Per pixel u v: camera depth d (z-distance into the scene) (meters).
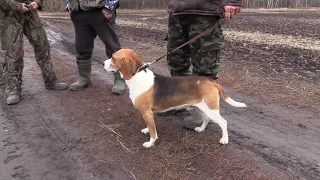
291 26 16.08
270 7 39.38
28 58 8.38
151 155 3.79
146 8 36.12
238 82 6.36
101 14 5.23
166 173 3.46
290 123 4.59
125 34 13.66
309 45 10.53
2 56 5.28
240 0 3.61
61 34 13.91
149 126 3.89
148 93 3.80
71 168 3.63
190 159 3.70
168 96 3.82
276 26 16.11
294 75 6.86
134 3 35.84
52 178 3.48
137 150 3.92
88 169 3.60
